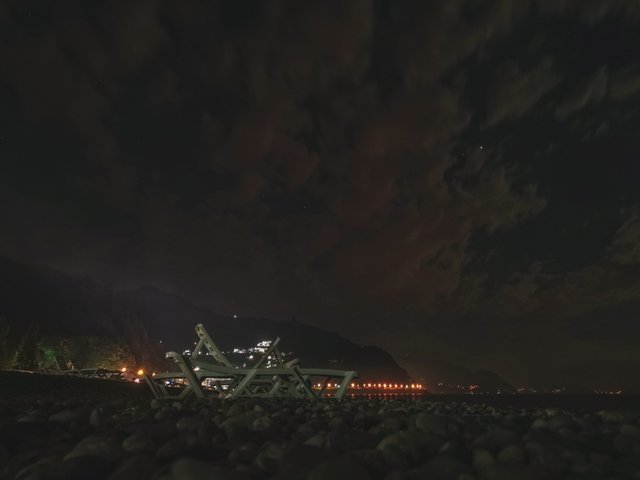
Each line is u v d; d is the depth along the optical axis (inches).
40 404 359.3
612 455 169.2
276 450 142.4
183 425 203.0
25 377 668.1
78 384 782.5
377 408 357.1
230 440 173.3
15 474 133.0
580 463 146.6
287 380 592.4
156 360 5610.2
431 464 131.9
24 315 4534.9
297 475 118.2
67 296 5187.0
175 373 534.9
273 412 294.8
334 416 269.3
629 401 3447.3
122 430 184.5
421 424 207.8
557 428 234.1
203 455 143.5
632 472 136.4
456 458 137.3
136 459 123.0
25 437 179.3
